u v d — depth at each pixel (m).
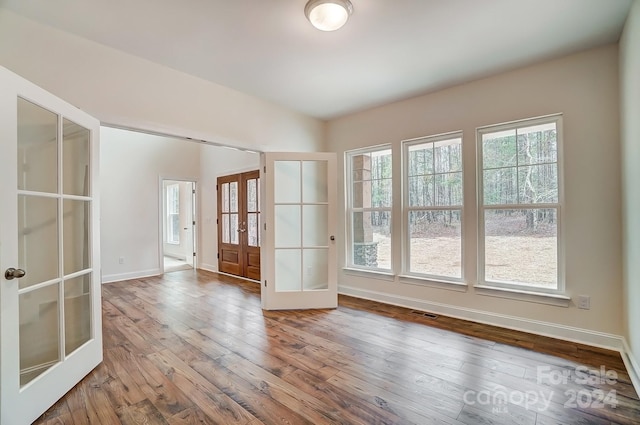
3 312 1.58
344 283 4.39
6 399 1.58
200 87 3.15
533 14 2.14
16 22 2.12
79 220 2.25
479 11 2.10
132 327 3.15
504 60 2.80
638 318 2.03
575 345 2.64
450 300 3.43
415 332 2.96
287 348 2.63
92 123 2.31
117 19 2.19
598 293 2.62
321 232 3.92
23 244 1.82
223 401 1.89
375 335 2.90
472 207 3.27
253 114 3.64
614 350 2.54
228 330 3.05
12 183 1.65
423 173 3.70
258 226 5.37
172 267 6.81
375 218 4.16
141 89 2.74
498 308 3.12
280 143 3.95
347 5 1.99
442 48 2.60
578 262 2.71
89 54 2.45
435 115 3.52
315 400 1.90
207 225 6.61
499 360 2.40
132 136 5.77
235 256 5.88
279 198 3.81
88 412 1.80
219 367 2.31
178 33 2.37
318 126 4.47
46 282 1.90
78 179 2.24
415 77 3.15
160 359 2.44
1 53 2.06
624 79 2.30
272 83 3.29
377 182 4.14
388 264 4.02
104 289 4.80
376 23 2.24
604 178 2.58
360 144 4.20
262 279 3.81
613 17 2.18
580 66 2.68
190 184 7.26
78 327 2.21
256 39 2.45
